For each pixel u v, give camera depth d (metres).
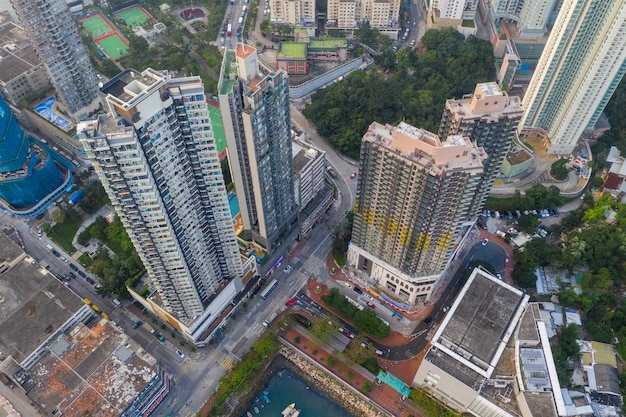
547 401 178.88
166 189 159.38
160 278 188.50
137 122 137.12
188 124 154.75
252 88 175.38
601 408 197.25
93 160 140.38
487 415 191.75
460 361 189.00
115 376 196.12
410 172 183.38
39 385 193.88
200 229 188.12
